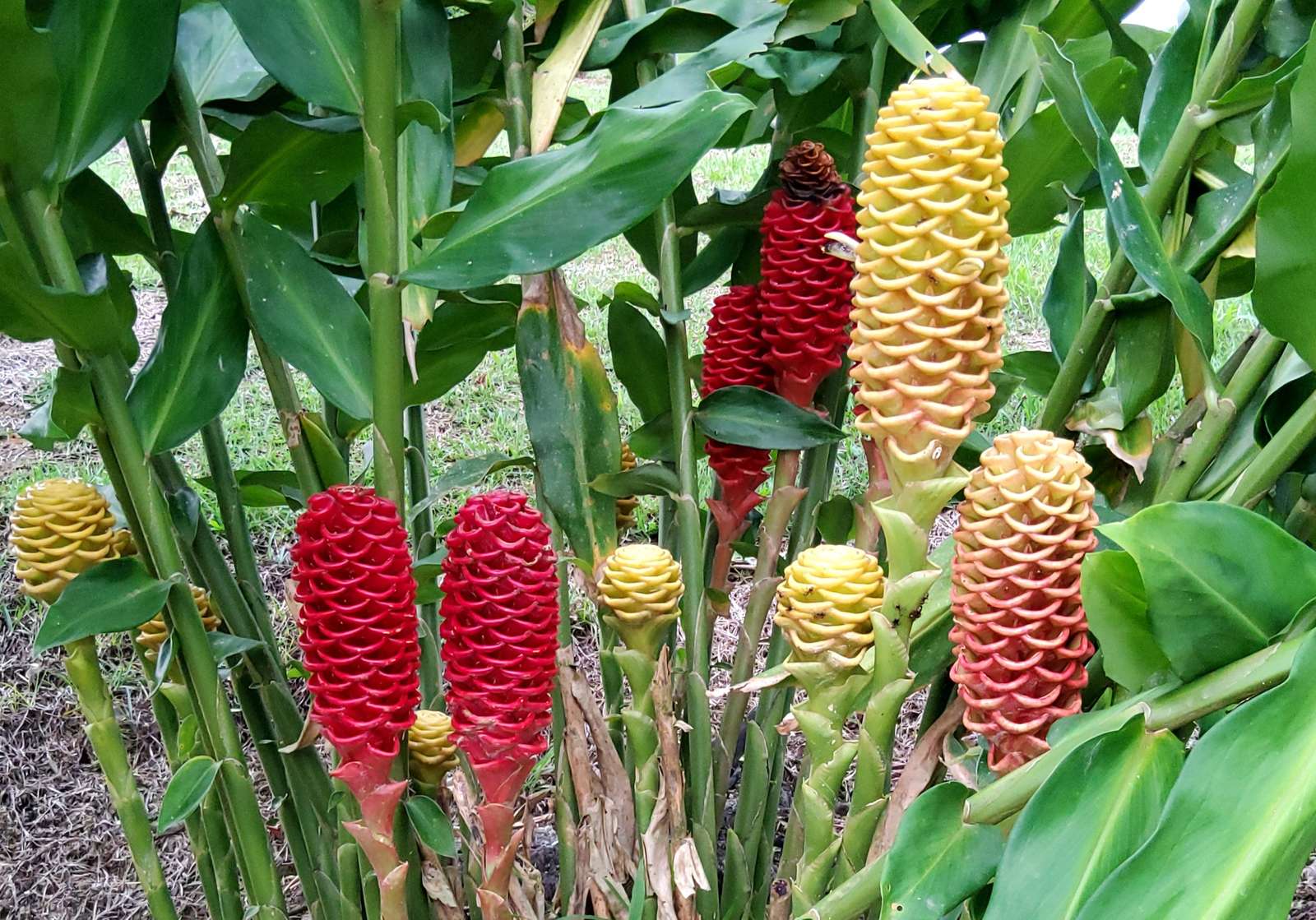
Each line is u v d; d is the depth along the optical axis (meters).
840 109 1.40
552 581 0.75
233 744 0.96
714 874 1.11
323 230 1.32
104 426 0.87
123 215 1.06
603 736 1.05
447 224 0.93
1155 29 1.30
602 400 1.05
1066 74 0.81
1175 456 0.90
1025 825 0.63
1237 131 0.88
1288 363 0.86
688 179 1.15
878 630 0.71
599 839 1.06
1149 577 0.62
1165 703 0.65
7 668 2.16
